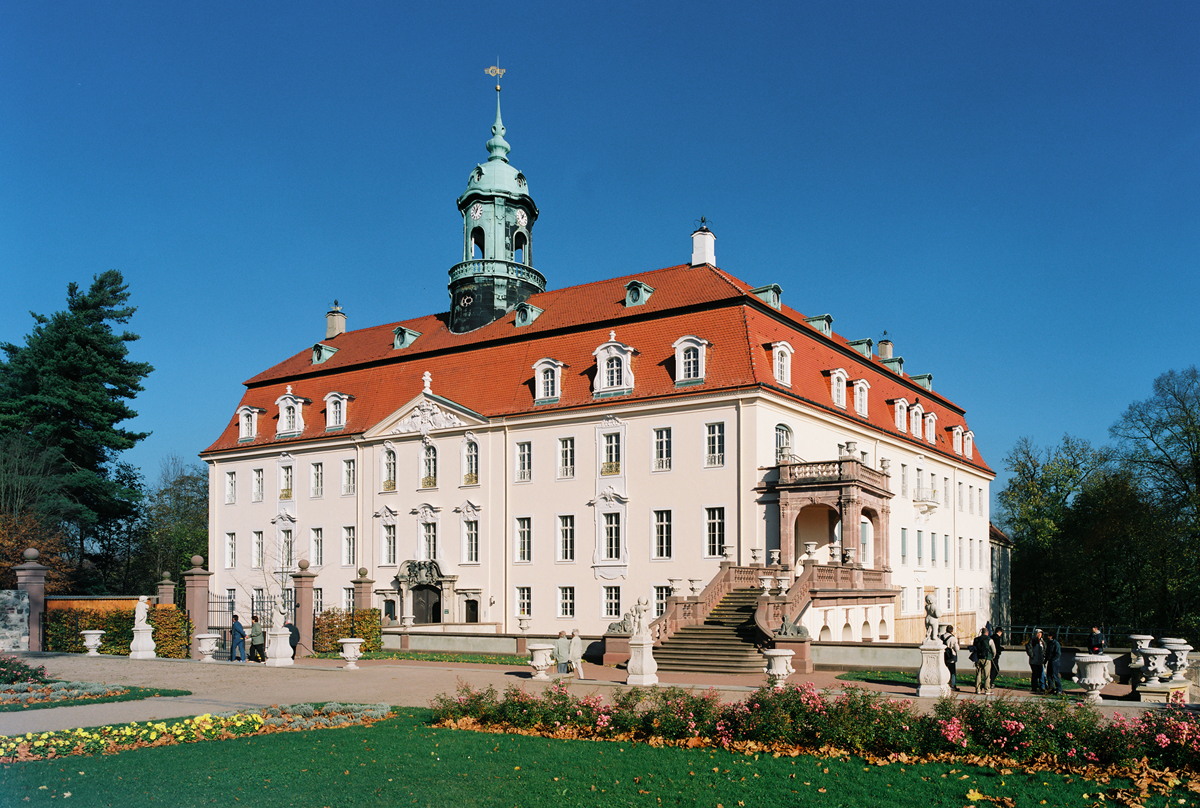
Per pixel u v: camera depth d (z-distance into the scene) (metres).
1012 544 89.94
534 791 15.84
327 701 26.27
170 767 17.12
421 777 16.62
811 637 39.66
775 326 51.91
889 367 70.69
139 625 41.78
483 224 62.38
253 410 67.38
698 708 20.47
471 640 43.44
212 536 68.12
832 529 49.28
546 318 57.34
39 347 73.06
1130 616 79.00
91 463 74.81
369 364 63.44
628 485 49.97
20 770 16.84
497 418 54.41
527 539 53.25
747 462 46.47
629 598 49.34
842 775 16.83
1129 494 72.62
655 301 53.00
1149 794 15.45
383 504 59.19
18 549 61.34
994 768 17.23
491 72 64.56
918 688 27.42
